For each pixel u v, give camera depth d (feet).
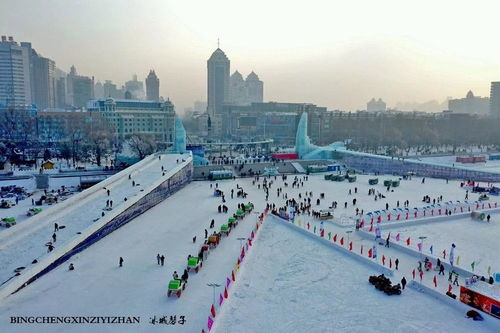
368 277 167.22
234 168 460.96
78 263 179.42
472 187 366.43
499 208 279.69
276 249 201.67
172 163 372.58
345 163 535.60
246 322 130.21
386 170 488.85
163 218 258.98
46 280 160.76
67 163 471.21
